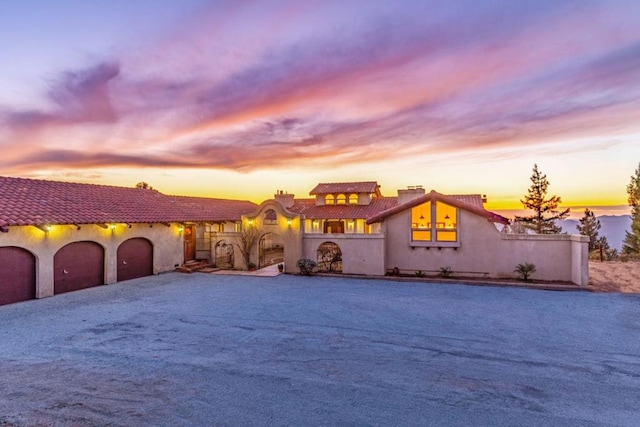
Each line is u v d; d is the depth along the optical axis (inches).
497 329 398.0
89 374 275.4
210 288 659.4
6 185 676.1
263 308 501.7
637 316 449.1
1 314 478.3
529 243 692.1
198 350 332.8
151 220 788.0
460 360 305.9
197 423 200.8
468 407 220.7
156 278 778.2
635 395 238.1
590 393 241.1
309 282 715.4
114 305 527.8
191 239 1010.1
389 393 240.8
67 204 692.1
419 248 762.8
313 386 252.4
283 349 335.6
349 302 536.1
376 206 1370.6
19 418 206.1
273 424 199.9
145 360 306.5
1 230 507.8
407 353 323.6
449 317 449.4
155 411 215.0
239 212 1375.5
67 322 435.2
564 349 333.4
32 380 263.7
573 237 652.1
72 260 645.3
